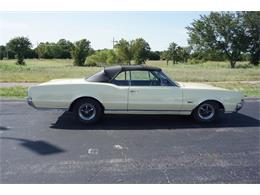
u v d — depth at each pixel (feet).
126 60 178.91
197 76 69.56
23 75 66.80
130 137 18.81
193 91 21.89
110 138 18.54
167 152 16.11
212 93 22.16
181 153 15.99
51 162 14.44
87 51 177.06
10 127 20.90
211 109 22.67
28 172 13.21
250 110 28.07
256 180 12.75
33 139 18.15
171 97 21.63
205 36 172.45
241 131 20.62
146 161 14.74
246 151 16.52
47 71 85.56
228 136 19.39
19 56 154.81
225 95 22.34
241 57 188.44
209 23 171.42
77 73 77.61
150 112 21.85
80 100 21.56
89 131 20.06
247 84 52.95
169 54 213.66
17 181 12.33
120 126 21.44
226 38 168.25
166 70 101.71
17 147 16.63
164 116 24.61
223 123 22.77
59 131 20.01
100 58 176.45
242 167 14.16
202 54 183.73
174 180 12.62
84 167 13.87
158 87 21.54
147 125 21.83
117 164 14.29
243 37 166.09
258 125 22.30
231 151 16.47
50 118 23.65
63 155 15.43
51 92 21.11
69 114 24.99
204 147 17.08
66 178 12.66
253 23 164.45
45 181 12.37
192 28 177.78
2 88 40.83
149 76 21.93
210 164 14.48
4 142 17.52
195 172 13.48
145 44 180.65
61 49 267.80
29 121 22.66
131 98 21.36
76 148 16.56
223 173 13.42
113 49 181.16
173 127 21.40
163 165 14.25
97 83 21.35
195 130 20.71
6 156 15.17
